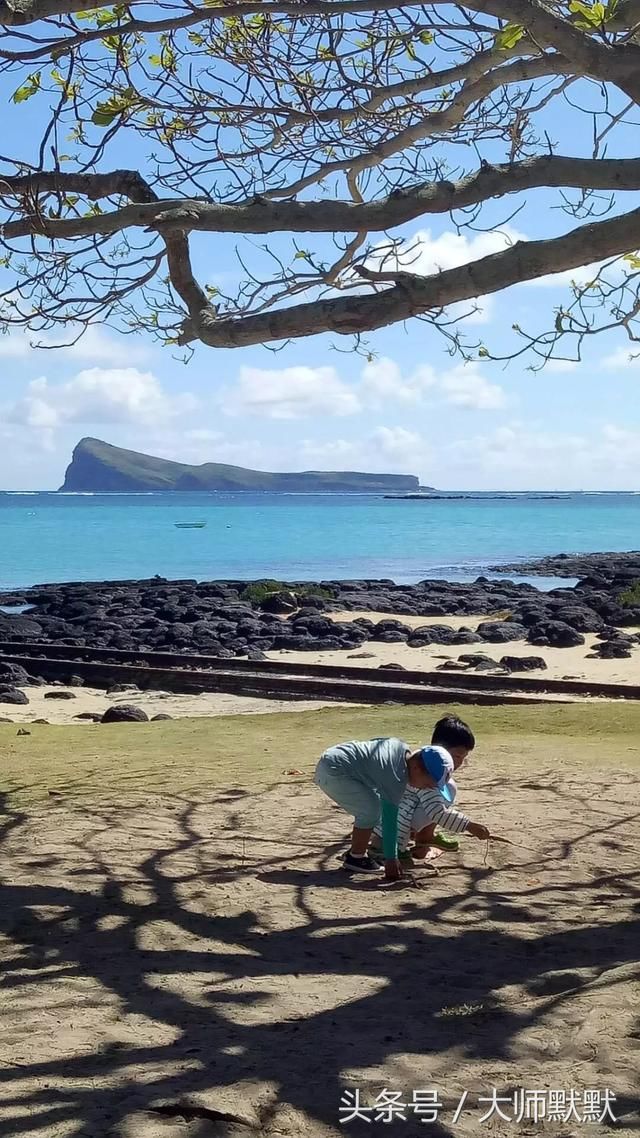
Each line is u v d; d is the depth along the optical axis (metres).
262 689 19.50
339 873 6.69
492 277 5.71
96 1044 4.25
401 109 7.27
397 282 5.91
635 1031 4.26
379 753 6.59
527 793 8.64
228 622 30.11
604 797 8.49
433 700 17.42
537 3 5.77
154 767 9.73
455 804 8.29
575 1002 4.58
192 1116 3.66
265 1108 3.71
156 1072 3.99
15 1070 4.02
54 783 9.05
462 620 32.09
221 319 6.54
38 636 28.09
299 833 7.53
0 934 5.61
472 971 5.09
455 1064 4.05
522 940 5.54
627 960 5.19
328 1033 4.35
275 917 5.89
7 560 58.28
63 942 5.50
